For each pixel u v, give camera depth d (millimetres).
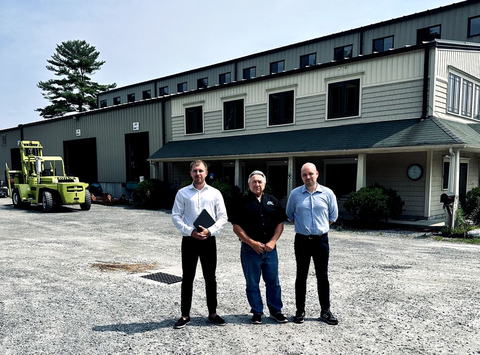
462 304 4609
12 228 11273
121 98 35438
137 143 22875
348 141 12320
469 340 3637
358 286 5328
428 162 12172
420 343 3568
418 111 12188
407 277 5789
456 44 12742
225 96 17906
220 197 4098
